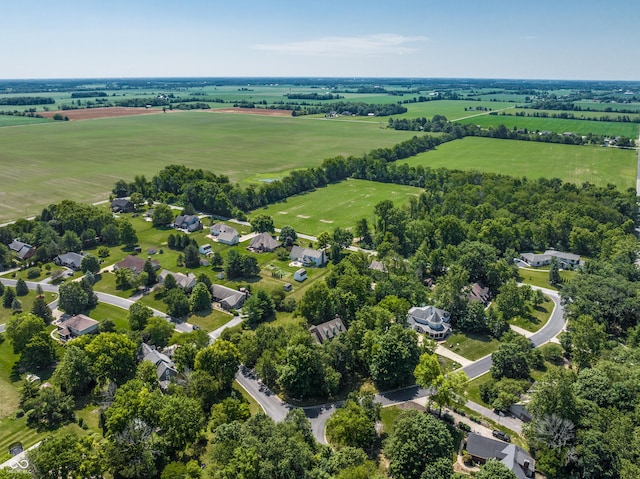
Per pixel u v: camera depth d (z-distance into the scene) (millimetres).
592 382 91188
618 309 127562
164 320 118375
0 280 155125
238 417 88688
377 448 86750
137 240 190750
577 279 143125
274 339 111438
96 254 178125
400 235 186125
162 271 154375
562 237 190375
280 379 99562
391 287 140000
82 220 192625
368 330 113000
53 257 173250
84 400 98125
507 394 96500
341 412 87688
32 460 72875
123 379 99688
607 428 80625
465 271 139875
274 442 74750
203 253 179875
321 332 119062
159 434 83312
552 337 125812
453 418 94625
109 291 148500
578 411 82625
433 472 73188
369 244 188750
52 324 128375
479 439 84625
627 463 72375
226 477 69125
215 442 79875
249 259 160000
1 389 100688
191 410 84562
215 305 140750
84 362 98125
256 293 134625
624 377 91938
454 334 128125
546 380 88812
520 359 107250
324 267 168375
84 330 120125
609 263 157000
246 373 109125
